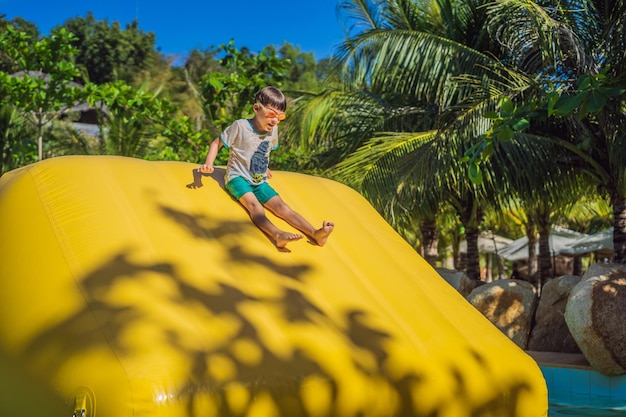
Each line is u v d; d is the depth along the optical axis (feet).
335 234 17.74
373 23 49.96
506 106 22.20
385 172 40.09
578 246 77.30
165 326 12.11
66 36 53.62
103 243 13.79
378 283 16.47
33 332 12.21
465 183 40.22
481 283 41.65
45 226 14.20
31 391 11.70
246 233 15.88
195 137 52.26
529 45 40.50
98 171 15.99
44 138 86.84
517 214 70.69
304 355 12.91
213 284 13.76
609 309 27.55
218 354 12.02
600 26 39.34
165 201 15.80
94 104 53.47
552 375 29.19
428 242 61.31
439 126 45.21
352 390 12.89
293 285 14.79
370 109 50.55
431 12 49.37
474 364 15.05
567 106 20.99
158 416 10.92
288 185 19.11
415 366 14.06
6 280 13.57
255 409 11.77
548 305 34.76
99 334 11.74
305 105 51.98
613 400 26.55
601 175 41.42
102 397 10.95
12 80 52.54
